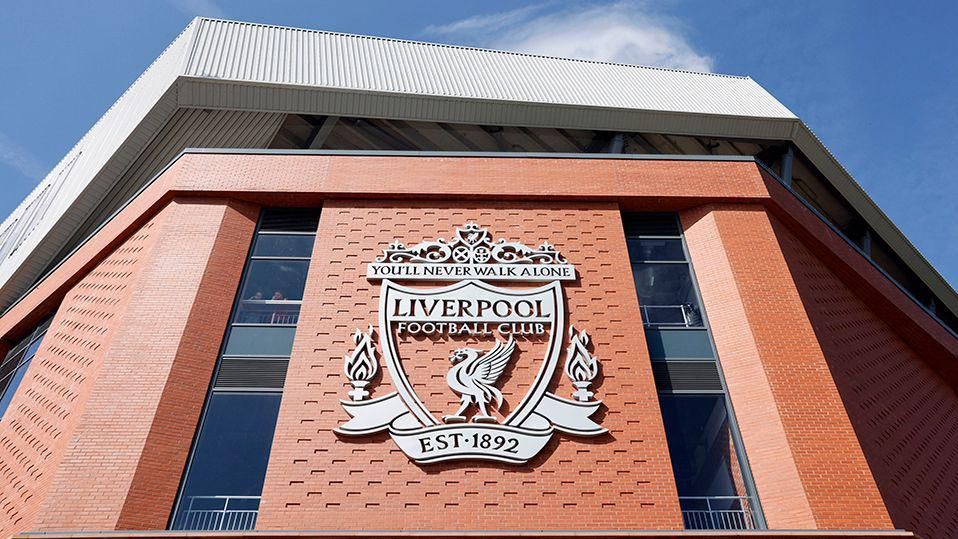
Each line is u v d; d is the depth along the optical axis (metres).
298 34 20.64
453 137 20.11
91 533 10.89
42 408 15.66
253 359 14.23
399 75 19.88
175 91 17.77
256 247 16.25
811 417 13.23
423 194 16.55
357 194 16.56
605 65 23.03
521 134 20.16
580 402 13.26
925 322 20.53
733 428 13.60
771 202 16.98
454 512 11.84
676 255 16.53
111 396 13.14
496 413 13.04
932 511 15.12
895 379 18.17
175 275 15.07
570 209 16.67
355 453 12.41
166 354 13.77
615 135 20.47
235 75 18.11
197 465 12.66
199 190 16.55
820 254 18.16
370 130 19.61
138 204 17.69
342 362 13.66
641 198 16.89
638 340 14.32
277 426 12.71
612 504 12.11
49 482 12.97
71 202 20.67
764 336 14.45
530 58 22.48
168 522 11.91
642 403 13.39
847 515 11.98
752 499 12.70
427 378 13.47
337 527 11.55
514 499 12.04
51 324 18.41
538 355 13.94
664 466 12.62
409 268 15.12
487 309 14.50
